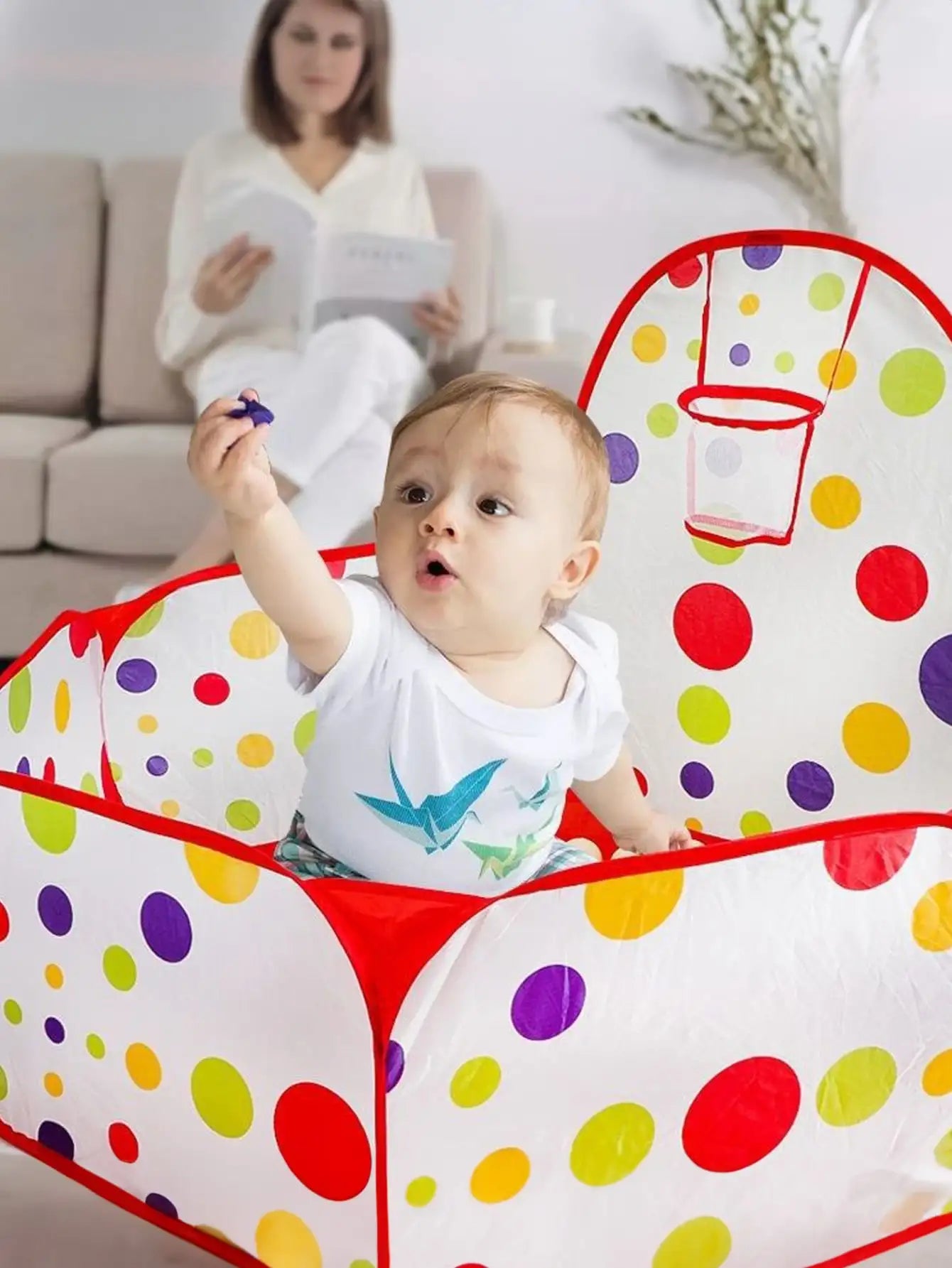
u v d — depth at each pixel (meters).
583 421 1.03
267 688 1.32
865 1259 0.89
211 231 2.07
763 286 1.21
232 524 0.88
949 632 1.14
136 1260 0.91
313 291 2.07
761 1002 0.78
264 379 2.05
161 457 1.96
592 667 1.07
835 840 0.78
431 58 2.15
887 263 1.14
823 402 1.19
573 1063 0.76
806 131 2.21
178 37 2.10
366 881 0.95
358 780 1.00
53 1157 0.92
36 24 2.10
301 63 2.08
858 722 1.21
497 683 1.02
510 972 0.74
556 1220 0.80
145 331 2.12
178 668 1.28
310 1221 0.80
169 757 1.29
